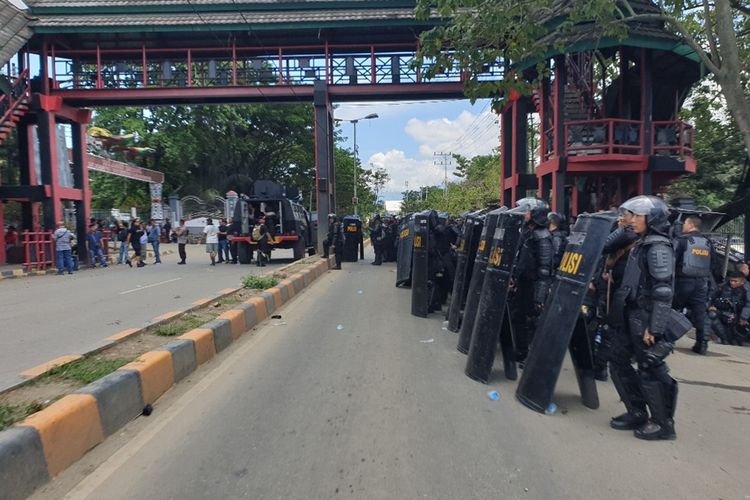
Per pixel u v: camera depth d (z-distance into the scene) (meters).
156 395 5.40
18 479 3.45
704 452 4.22
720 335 8.27
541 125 15.82
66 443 3.94
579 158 13.77
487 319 6.07
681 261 7.43
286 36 22.23
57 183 20.80
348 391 5.68
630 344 4.59
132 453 4.21
